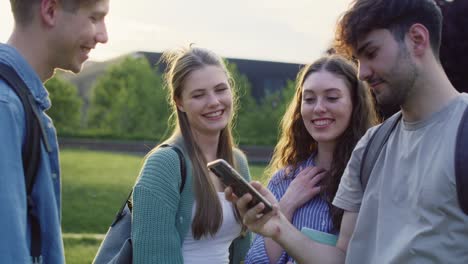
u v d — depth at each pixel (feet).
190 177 11.22
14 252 7.20
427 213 8.47
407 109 8.88
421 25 8.59
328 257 10.18
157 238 10.71
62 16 7.98
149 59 140.05
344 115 11.80
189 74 11.76
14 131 7.45
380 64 8.69
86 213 44.60
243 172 13.01
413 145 8.82
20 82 7.77
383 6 8.52
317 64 12.15
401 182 8.90
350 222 10.09
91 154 84.79
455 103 8.59
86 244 30.68
